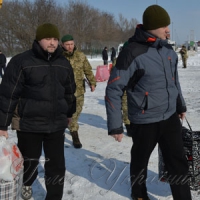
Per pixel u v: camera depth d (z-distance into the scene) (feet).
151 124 10.31
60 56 10.99
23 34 121.39
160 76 10.00
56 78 10.68
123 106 20.15
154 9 9.82
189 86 45.01
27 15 117.91
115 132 10.23
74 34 173.99
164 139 10.64
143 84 10.05
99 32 208.85
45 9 116.16
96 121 24.93
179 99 11.19
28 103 10.53
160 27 9.86
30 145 10.97
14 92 10.33
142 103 10.16
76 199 12.48
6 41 145.48
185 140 11.51
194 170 11.50
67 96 11.62
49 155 11.16
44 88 10.50
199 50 221.46
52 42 10.32
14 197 9.78
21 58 10.37
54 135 11.00
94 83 19.27
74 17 176.35
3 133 10.40
